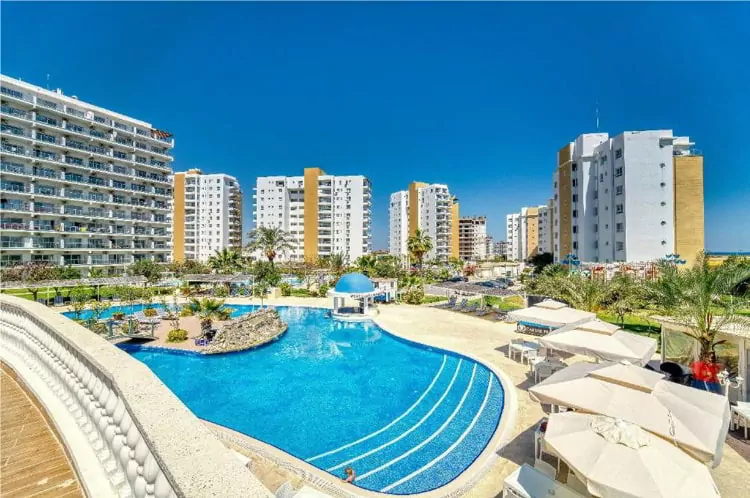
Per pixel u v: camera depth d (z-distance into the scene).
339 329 27.00
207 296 40.38
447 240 115.19
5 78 48.84
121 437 3.46
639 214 44.06
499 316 28.61
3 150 48.31
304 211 95.06
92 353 4.22
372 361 19.33
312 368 18.39
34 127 51.28
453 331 23.97
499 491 7.84
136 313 31.22
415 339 21.88
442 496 7.71
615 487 5.12
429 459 10.08
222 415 13.21
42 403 5.42
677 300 14.31
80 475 3.83
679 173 44.47
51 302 34.62
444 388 15.41
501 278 65.12
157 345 21.00
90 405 4.27
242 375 17.45
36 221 51.69
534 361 15.45
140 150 63.97
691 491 5.04
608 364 9.27
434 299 39.91
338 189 94.94
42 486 3.79
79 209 56.25
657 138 43.84
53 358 5.59
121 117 62.50
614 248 46.66
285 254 93.44
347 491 7.86
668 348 14.48
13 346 7.42
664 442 5.94
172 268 55.78
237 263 56.84
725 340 12.42
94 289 40.09
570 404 7.75
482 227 165.25
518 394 13.15
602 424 6.20
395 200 130.00
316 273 60.72
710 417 6.66
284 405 14.04
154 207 65.81
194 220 95.25
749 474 8.06
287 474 8.23
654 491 4.97
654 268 32.41
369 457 10.27
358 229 94.06
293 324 28.92
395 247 130.00
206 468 2.25
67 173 55.16
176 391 15.51
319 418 12.88
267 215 96.00
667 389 7.58
